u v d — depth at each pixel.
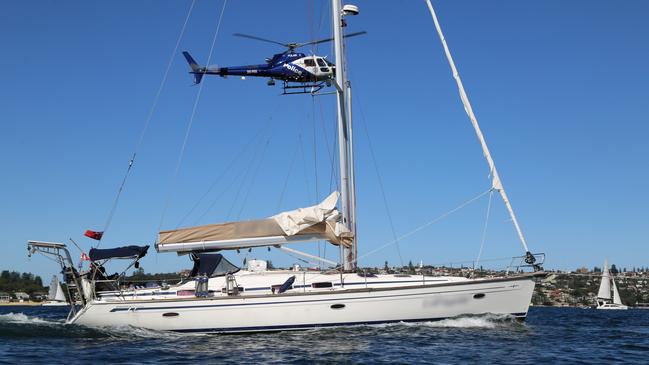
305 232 16.25
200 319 15.12
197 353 12.46
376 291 15.23
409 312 15.37
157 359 11.79
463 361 11.45
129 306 15.36
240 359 11.73
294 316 15.08
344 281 15.82
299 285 15.80
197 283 15.52
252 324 15.08
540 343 13.89
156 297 15.73
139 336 14.99
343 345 13.20
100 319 15.48
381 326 15.26
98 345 13.62
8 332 14.98
